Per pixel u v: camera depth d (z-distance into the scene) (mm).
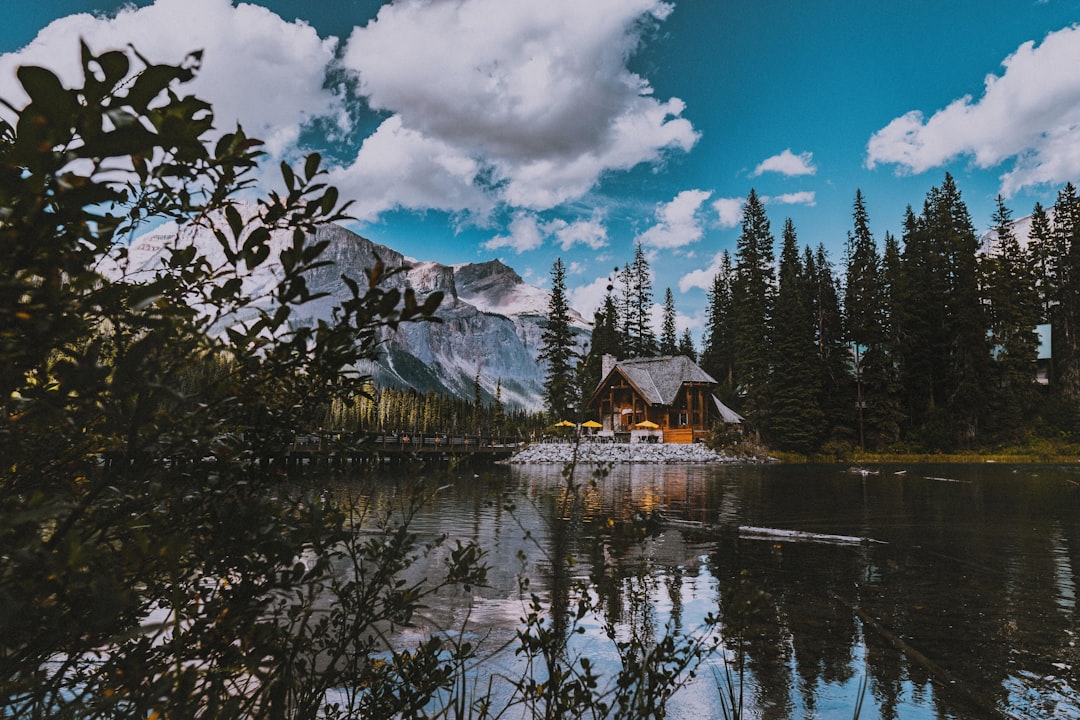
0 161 603
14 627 718
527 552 7617
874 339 46406
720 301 65750
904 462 41750
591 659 3928
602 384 52438
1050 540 10266
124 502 917
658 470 33562
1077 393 49312
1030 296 49969
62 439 849
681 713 3363
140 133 642
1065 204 53375
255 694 1177
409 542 1572
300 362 1027
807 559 8422
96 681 1017
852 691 3930
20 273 671
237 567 1137
